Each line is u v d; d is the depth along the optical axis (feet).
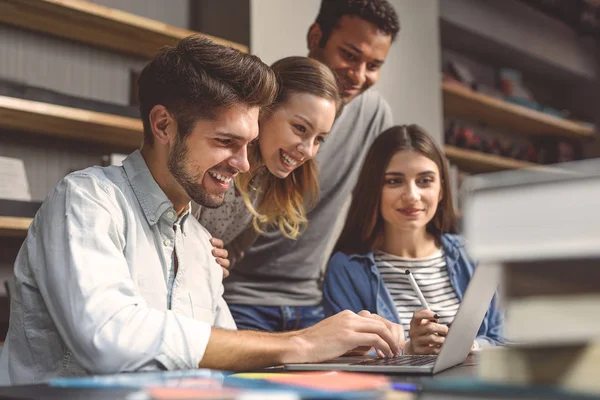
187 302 4.43
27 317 3.87
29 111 7.05
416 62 10.26
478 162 13.02
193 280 4.51
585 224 1.77
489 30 14.06
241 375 2.77
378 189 6.70
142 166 4.26
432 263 6.73
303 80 5.88
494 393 1.84
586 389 1.73
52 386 2.47
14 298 3.96
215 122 3.95
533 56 15.38
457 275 6.75
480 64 15.19
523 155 14.46
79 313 3.20
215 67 3.93
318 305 8.30
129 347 3.08
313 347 3.44
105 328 3.13
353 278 6.63
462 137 12.74
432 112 10.59
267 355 3.32
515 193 1.88
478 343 5.67
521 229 1.86
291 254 7.93
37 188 7.89
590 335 1.75
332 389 2.16
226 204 6.58
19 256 3.99
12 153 7.75
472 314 3.32
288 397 1.85
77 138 8.23
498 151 13.60
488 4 14.12
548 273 1.83
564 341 1.79
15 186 7.44
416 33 10.26
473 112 13.79
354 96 9.04
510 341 1.87
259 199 6.49
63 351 3.83
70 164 8.20
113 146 8.53
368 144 9.17
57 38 8.22
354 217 6.89
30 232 3.86
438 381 1.95
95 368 3.12
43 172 7.97
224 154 4.02
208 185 4.14
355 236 6.88
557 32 16.17
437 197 6.70
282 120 5.85
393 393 2.11
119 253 3.59
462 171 13.30
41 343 3.84
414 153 6.57
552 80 17.28
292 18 8.83
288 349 3.38
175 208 4.43
